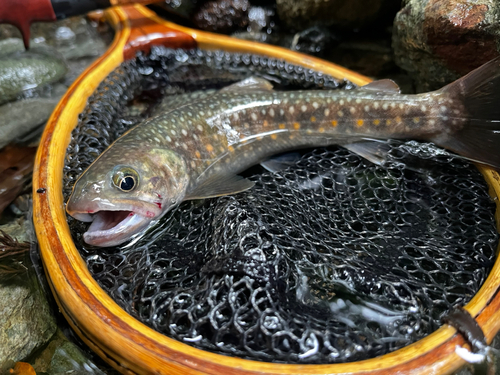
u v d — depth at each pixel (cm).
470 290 15
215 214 18
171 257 17
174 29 30
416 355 12
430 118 20
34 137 26
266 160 22
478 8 21
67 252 15
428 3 23
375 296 15
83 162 20
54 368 16
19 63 30
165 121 20
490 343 14
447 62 24
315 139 22
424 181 20
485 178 19
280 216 18
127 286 16
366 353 13
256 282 15
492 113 19
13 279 18
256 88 24
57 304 16
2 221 22
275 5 37
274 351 13
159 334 13
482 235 17
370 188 20
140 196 17
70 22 39
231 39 29
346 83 25
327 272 16
